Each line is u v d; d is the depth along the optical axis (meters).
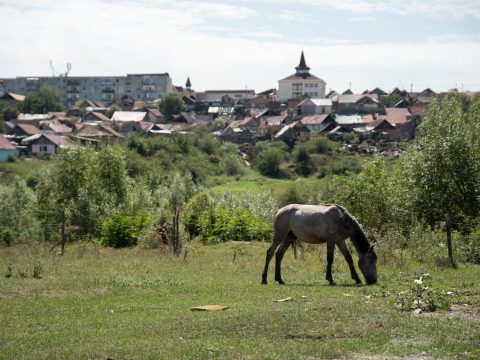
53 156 52.06
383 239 24.45
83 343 11.52
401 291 15.27
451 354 10.12
